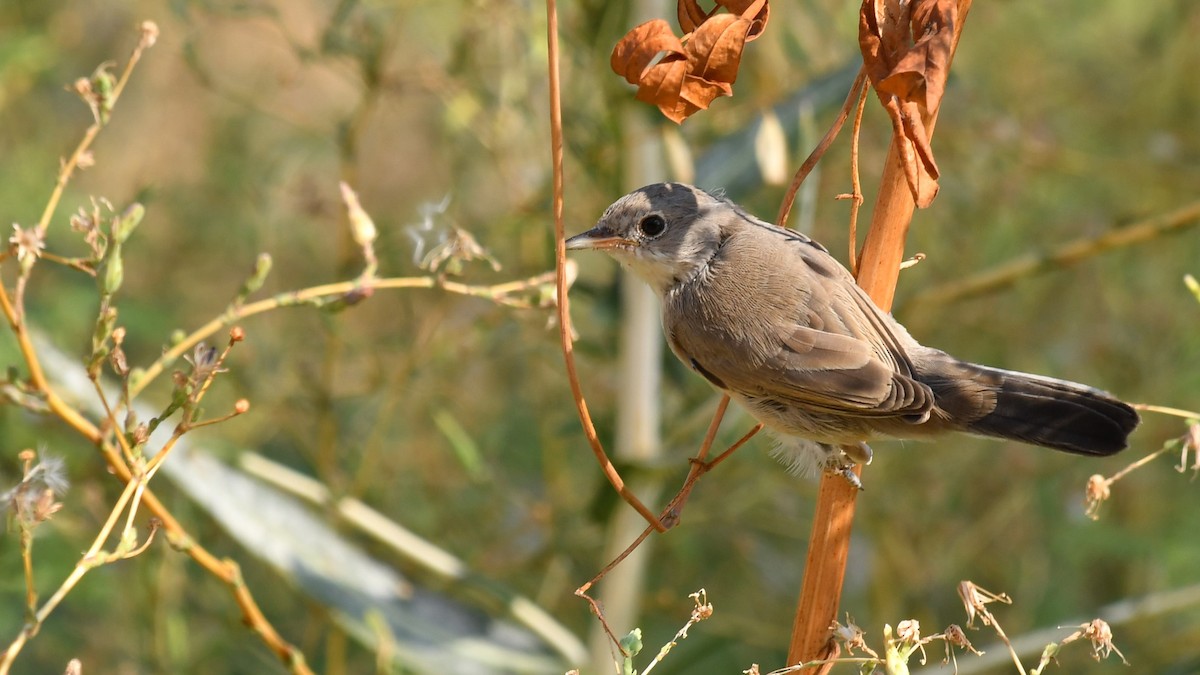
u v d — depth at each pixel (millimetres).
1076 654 11148
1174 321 12406
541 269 11422
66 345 10836
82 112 14609
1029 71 13984
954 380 7074
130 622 10570
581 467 12531
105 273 5801
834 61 12023
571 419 10852
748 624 11133
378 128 14461
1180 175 12531
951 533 11938
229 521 9047
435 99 14250
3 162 12898
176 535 6652
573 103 11250
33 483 5641
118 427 5836
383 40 10695
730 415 9719
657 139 10055
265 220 12453
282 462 11648
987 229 12641
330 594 9180
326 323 10180
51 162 13039
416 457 11953
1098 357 12359
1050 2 13891
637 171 10094
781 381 7105
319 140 13695
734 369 7270
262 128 14641
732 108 11125
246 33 15133
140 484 5762
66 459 9828
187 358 5941
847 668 10695
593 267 12156
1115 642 11109
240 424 11414
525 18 10859
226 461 9461
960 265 12484
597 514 9867
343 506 9617
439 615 9531
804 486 11234
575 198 11828
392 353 11719
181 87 15094
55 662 10531
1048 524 11961
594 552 11000
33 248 5910
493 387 12859
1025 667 9016
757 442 10906
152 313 11938
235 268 13961
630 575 9812
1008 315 12586
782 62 12094
